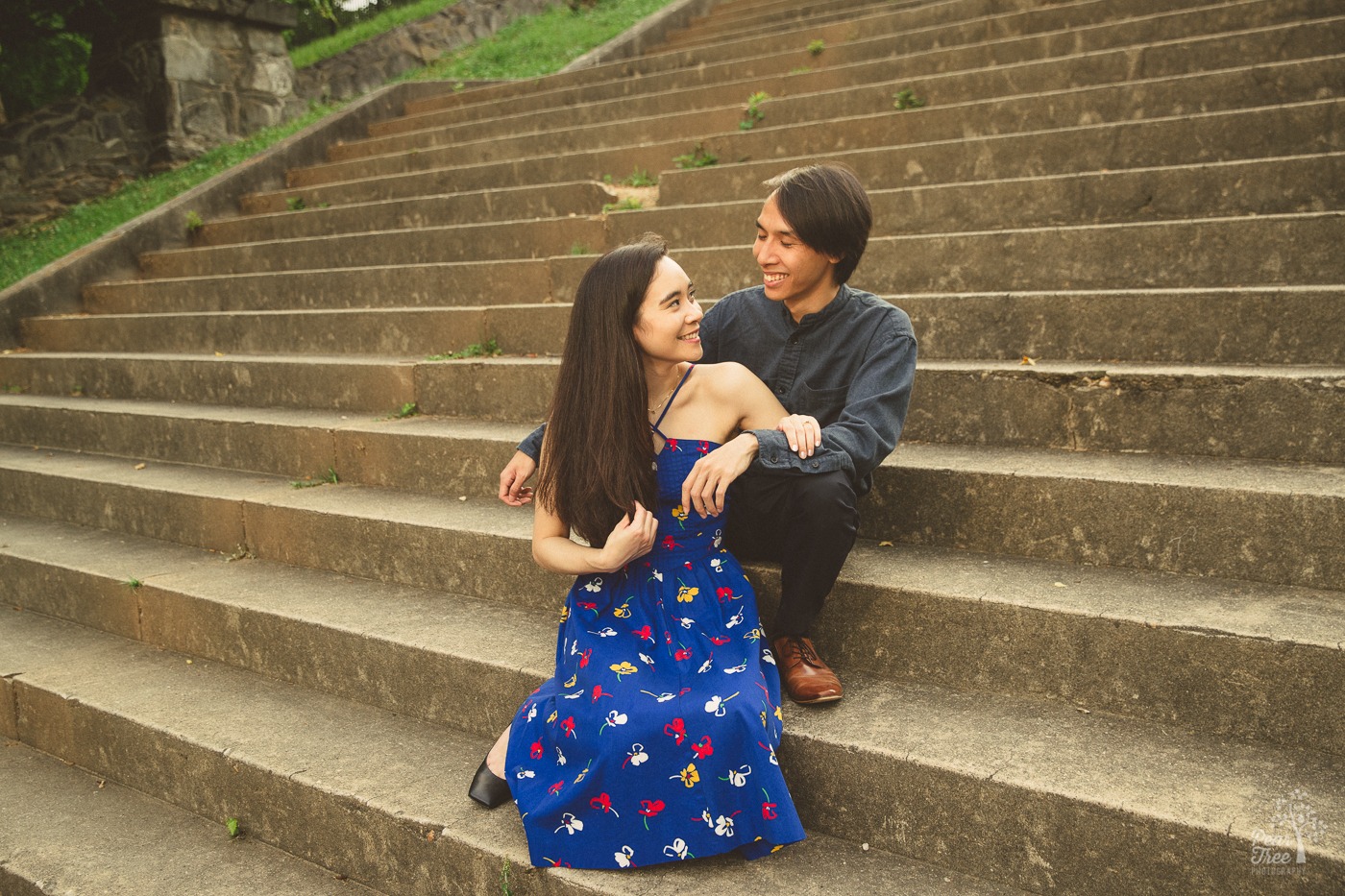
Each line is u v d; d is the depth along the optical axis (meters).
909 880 2.04
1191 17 5.72
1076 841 1.92
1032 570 2.58
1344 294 2.96
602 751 2.04
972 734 2.18
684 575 2.33
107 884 2.48
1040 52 6.13
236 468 4.46
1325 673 2.02
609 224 5.35
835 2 9.05
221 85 10.12
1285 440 2.73
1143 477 2.59
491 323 4.73
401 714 2.89
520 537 3.07
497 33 13.39
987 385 3.11
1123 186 4.15
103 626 3.70
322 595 3.29
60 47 11.85
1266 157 4.26
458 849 2.22
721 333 2.76
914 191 4.54
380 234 6.22
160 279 6.96
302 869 2.54
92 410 5.04
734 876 2.06
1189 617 2.20
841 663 2.57
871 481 2.62
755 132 5.92
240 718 2.89
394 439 3.85
